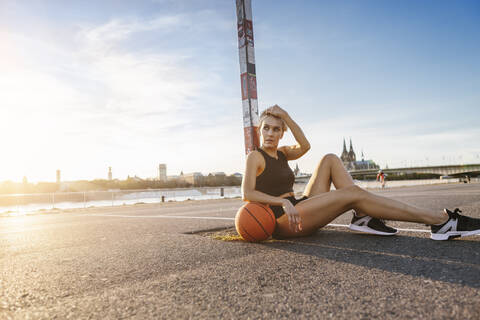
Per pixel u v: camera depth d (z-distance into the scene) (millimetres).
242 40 8211
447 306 1543
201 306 1722
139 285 2168
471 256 2426
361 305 1619
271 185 3445
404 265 2297
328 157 3688
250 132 7945
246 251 3104
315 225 3330
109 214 11250
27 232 6055
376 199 3172
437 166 110250
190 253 3152
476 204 7359
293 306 1652
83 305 1832
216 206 13117
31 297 2014
